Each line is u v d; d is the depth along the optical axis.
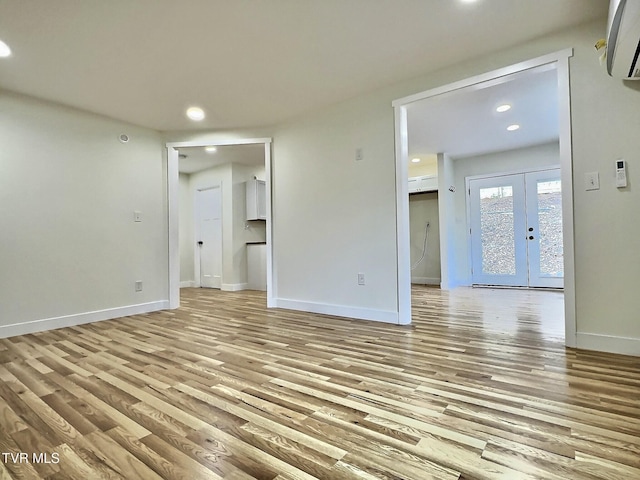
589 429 1.31
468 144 5.25
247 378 1.89
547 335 2.68
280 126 4.03
